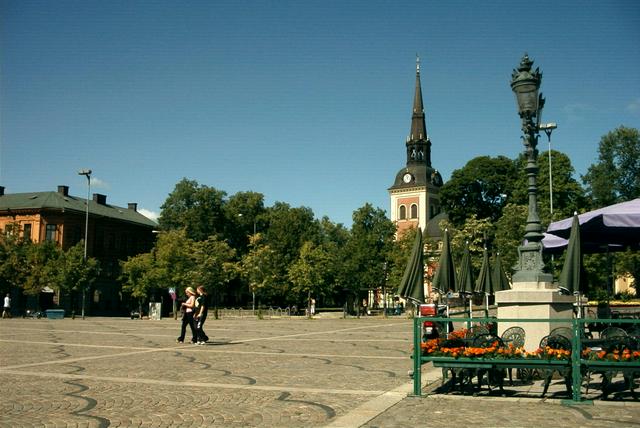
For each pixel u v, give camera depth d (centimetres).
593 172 6341
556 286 1346
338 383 1177
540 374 1202
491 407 923
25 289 5791
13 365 1480
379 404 948
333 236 8612
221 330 3153
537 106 1359
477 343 1052
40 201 7119
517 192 5584
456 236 5653
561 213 4734
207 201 7612
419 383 1024
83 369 1402
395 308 6838
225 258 5991
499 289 2361
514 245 4669
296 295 6675
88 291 7062
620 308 2217
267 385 1152
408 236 6575
